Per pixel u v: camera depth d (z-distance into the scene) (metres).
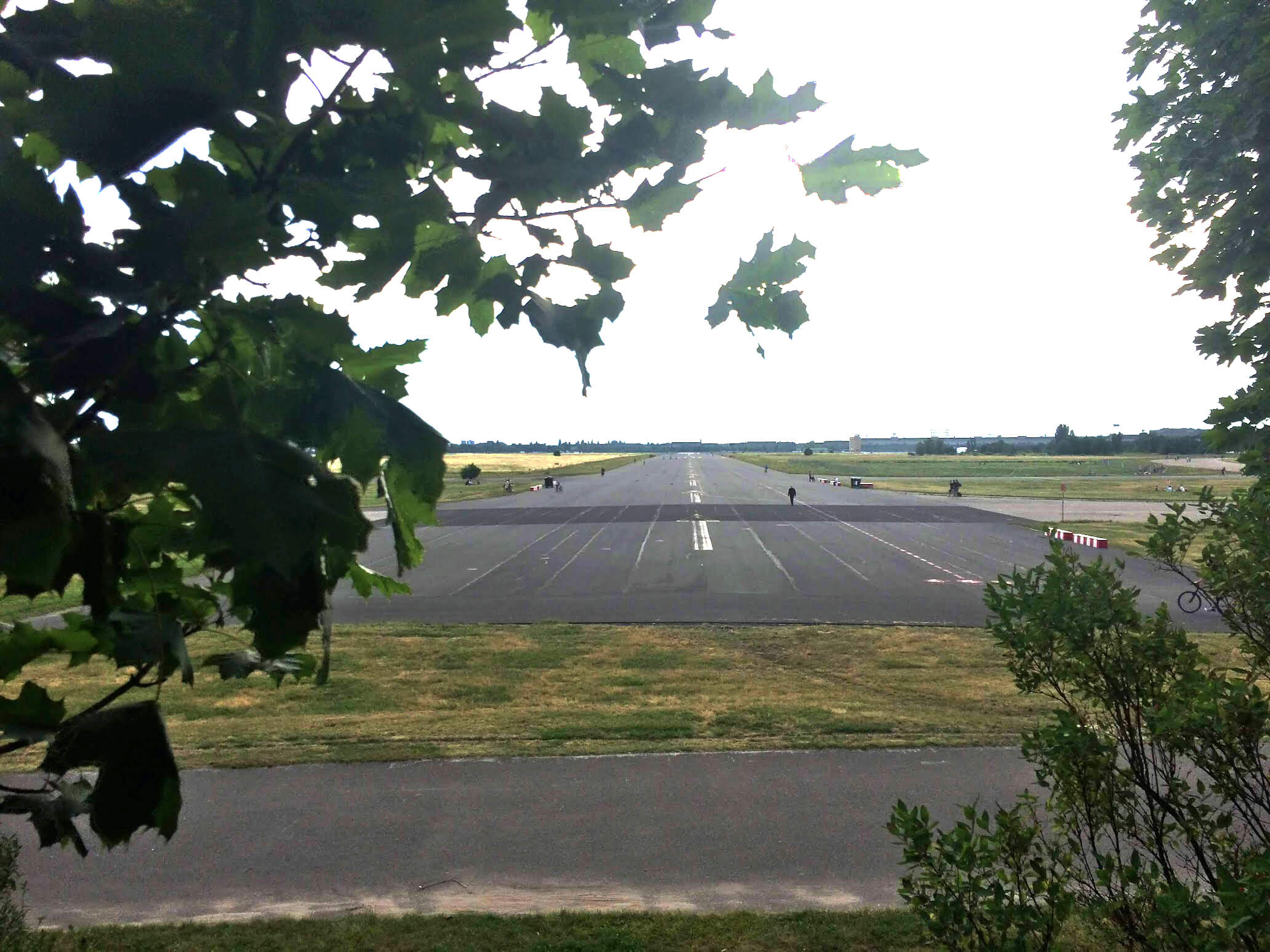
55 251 1.00
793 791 9.36
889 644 17.05
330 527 0.98
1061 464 140.88
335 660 15.84
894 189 1.40
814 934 6.41
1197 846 3.57
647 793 9.37
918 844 3.64
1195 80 3.82
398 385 1.41
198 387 1.18
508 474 114.12
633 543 35.19
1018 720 11.89
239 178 1.17
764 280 1.51
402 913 6.90
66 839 1.67
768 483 89.19
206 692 13.47
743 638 17.67
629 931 6.48
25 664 1.62
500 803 9.13
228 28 1.00
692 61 1.33
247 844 8.18
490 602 22.08
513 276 1.40
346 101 1.22
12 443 0.87
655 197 1.38
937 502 58.59
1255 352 3.65
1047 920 3.31
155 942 6.36
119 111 0.96
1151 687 3.67
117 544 1.23
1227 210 3.81
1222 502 3.59
